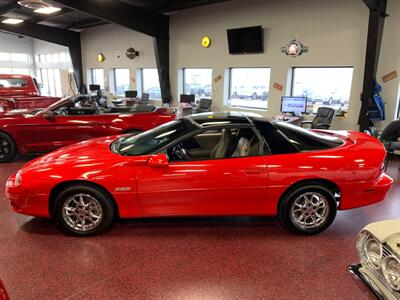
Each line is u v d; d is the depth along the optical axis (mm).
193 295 2018
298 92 7227
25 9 10109
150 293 2031
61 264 2328
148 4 8547
